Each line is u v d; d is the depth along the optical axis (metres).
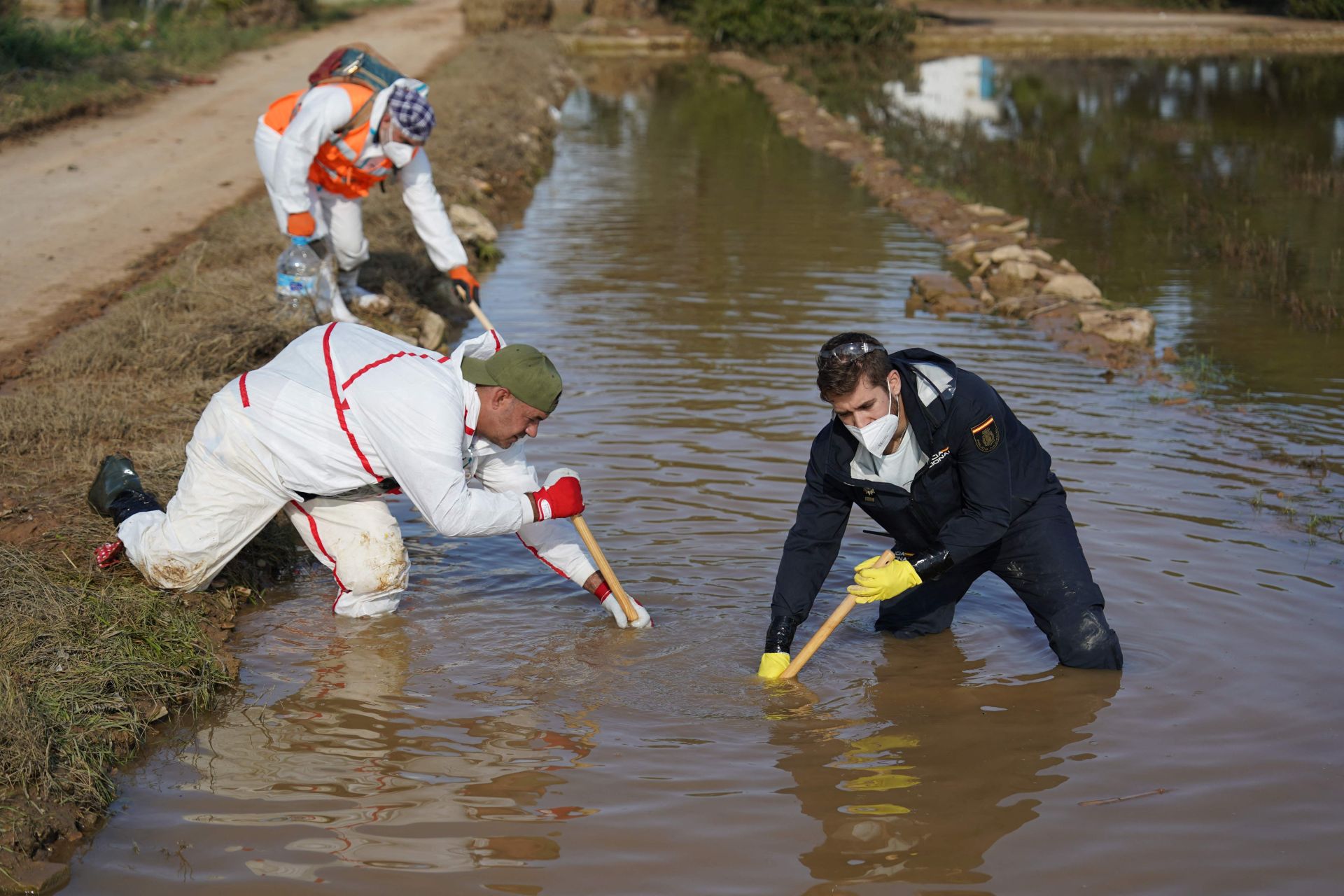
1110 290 19.34
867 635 8.76
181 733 7.29
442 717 7.51
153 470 10.15
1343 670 8.00
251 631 8.64
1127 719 7.47
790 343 15.50
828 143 33.88
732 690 7.89
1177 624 8.60
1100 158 32.75
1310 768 6.93
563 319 16.48
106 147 26.64
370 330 8.41
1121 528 10.12
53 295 15.52
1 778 6.34
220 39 47.03
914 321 16.84
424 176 13.30
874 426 6.97
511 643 8.52
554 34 61.03
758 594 9.21
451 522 7.94
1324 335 16.73
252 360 13.16
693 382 13.84
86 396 11.52
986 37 63.41
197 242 17.66
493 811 6.51
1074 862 6.12
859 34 62.22
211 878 5.91
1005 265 19.36
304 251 13.55
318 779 6.80
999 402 7.45
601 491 10.84
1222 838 6.30
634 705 7.69
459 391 8.01
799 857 6.15
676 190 26.91
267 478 8.23
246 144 27.34
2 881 5.77
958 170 30.36
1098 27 67.50
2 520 9.25
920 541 8.00
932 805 6.61
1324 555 9.66
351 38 53.56
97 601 8.06
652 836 6.31
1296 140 35.41
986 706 7.67
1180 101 44.16
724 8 60.97
